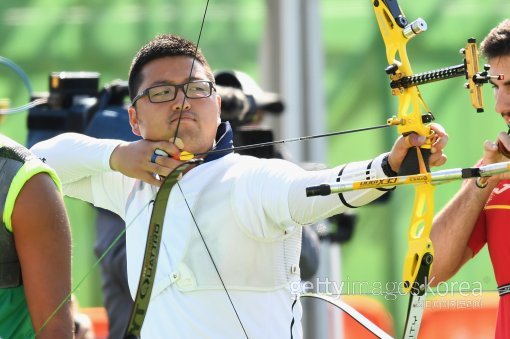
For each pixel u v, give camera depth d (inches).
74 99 732.7
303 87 825.5
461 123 999.0
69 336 428.5
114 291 687.1
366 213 989.2
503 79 426.6
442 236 477.7
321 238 724.0
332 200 408.2
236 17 1073.5
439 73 389.7
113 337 689.0
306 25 826.8
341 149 1039.6
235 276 435.2
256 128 652.7
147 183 469.4
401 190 993.5
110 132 678.5
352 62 1044.5
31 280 426.6
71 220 987.3
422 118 390.6
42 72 1068.5
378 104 1038.4
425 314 799.1
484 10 1027.3
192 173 450.3
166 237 448.1
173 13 1075.9
